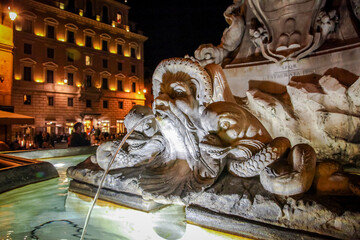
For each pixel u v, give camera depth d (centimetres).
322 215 153
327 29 316
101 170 279
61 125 3073
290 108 314
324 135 291
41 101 2950
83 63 3312
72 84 3222
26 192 328
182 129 225
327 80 287
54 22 3091
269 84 349
